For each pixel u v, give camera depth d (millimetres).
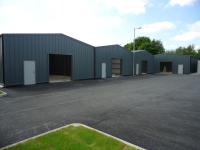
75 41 15977
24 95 8445
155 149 3246
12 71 11398
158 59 33938
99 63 19031
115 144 3215
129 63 24906
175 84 14070
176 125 4516
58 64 22578
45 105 6469
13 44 11367
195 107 6426
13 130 4062
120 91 10117
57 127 4285
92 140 3369
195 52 64062
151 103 7031
